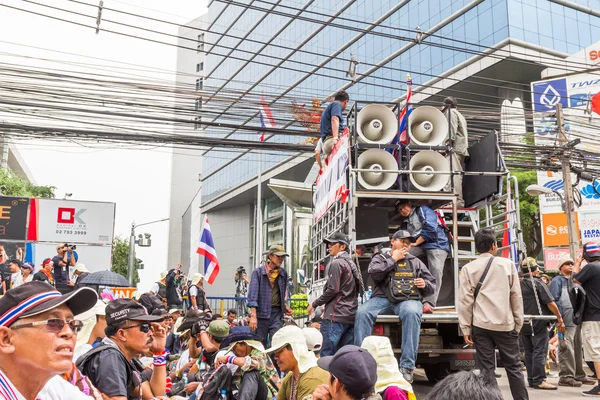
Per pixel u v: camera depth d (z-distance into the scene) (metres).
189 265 78.12
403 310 6.09
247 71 54.06
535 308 7.76
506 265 5.65
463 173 7.42
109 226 21.88
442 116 7.84
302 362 4.37
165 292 14.20
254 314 7.42
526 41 31.03
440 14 34.66
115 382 3.32
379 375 4.03
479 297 5.64
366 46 39.88
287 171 48.25
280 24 49.59
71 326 2.06
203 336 6.81
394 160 7.38
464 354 6.96
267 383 5.44
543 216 22.06
